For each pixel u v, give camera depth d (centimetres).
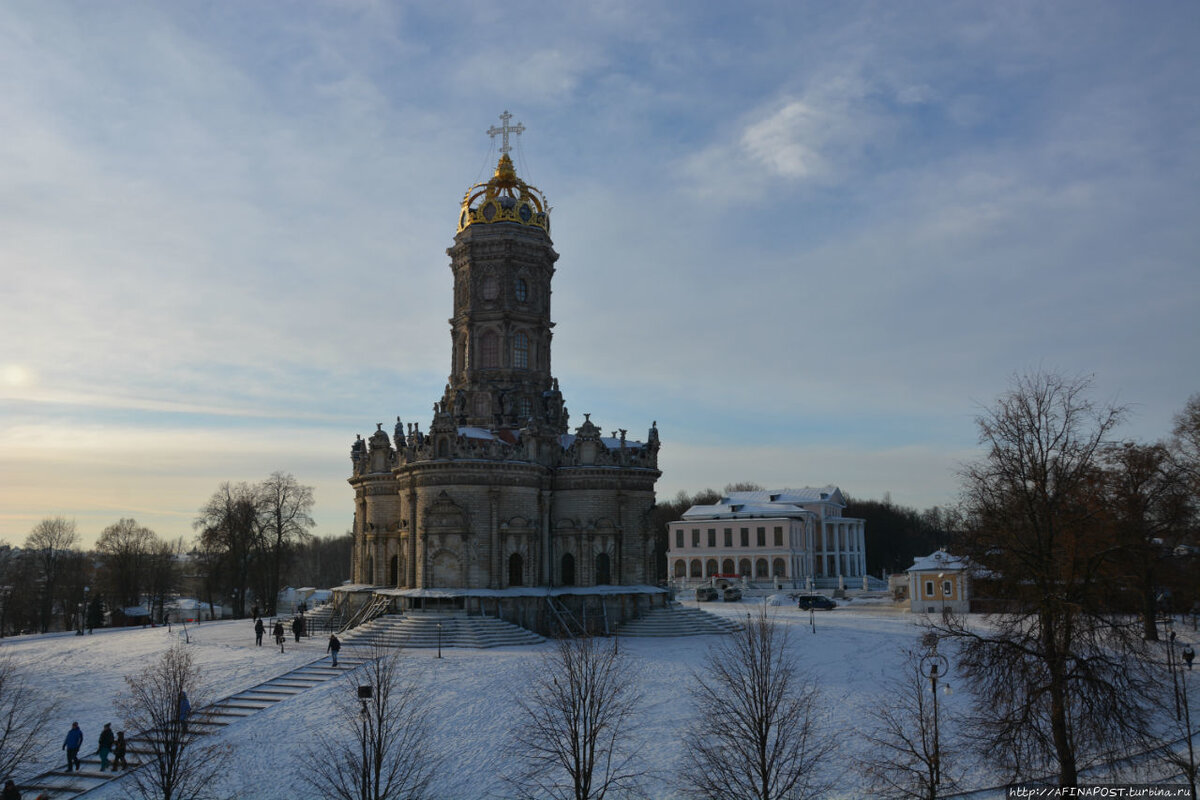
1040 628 4175
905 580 14238
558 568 9431
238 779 4859
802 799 4284
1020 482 4294
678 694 6159
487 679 6412
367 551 10088
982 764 4828
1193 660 7012
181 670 5366
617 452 9575
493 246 10219
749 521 17600
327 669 6925
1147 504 4466
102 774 5016
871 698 6066
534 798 4528
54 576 15450
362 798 4256
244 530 13150
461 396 9856
